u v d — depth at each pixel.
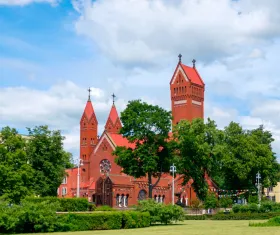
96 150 142.12
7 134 82.50
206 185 111.25
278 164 137.75
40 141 86.62
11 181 74.06
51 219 49.06
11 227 46.59
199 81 160.12
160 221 66.25
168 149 103.88
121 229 53.50
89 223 52.31
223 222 71.81
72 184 149.12
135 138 100.06
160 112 102.88
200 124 113.25
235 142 125.69
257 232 44.94
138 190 130.25
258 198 112.19
